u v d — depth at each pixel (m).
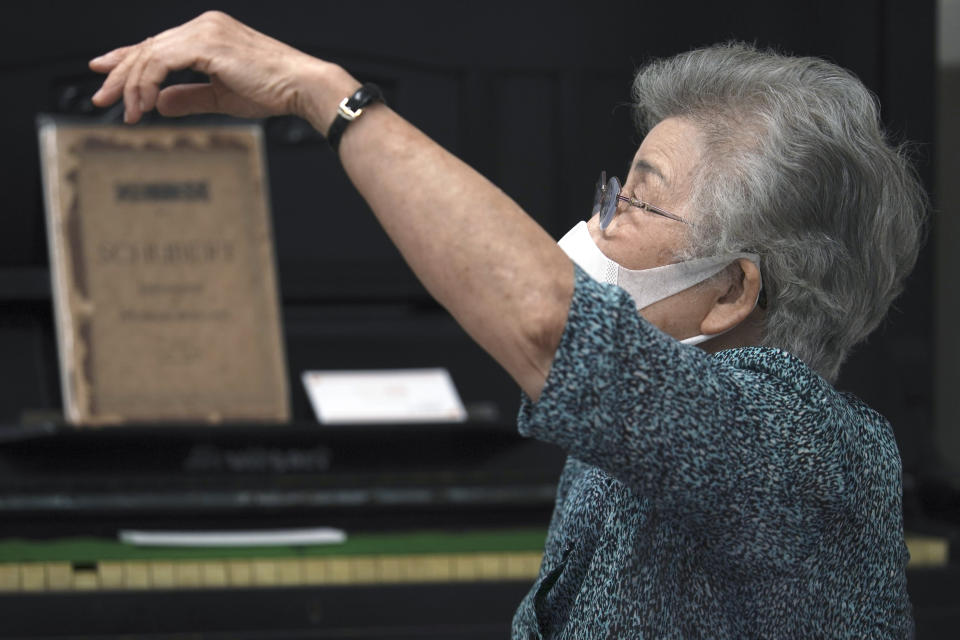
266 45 2.20
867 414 2.41
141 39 5.80
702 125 2.44
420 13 5.93
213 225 5.61
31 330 5.70
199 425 5.29
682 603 2.25
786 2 6.04
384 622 4.86
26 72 5.73
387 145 2.03
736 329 2.54
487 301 1.95
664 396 1.95
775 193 2.34
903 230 2.51
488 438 5.61
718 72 2.46
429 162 2.01
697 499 2.02
